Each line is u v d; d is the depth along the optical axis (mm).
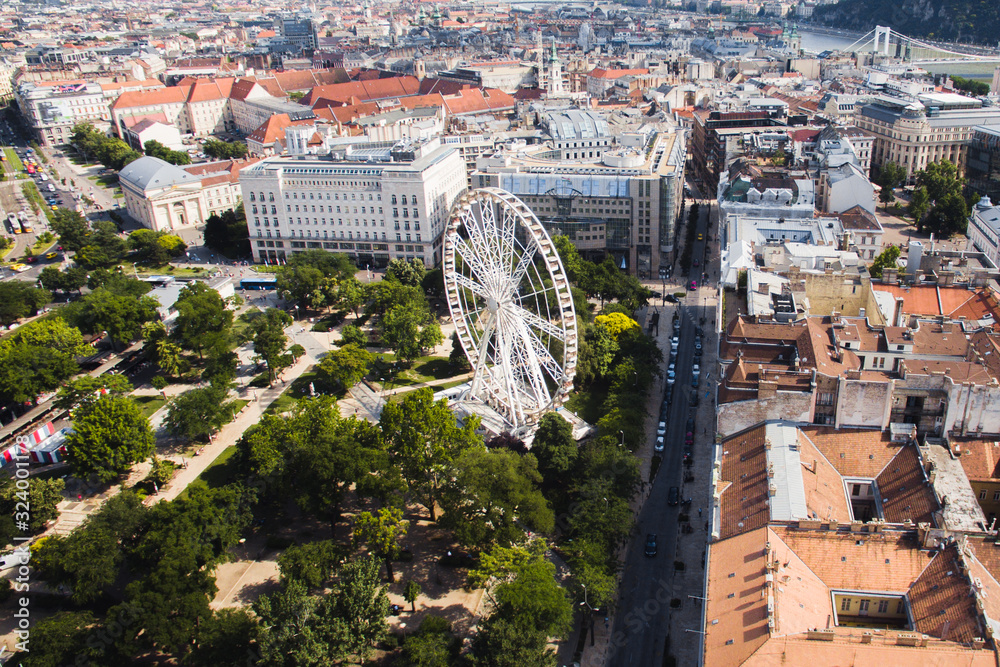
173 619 176125
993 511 188000
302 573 186750
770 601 142875
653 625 185375
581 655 177750
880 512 180375
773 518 167375
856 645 135625
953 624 141375
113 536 196250
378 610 174375
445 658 168875
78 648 169625
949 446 191500
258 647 173875
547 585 176500
